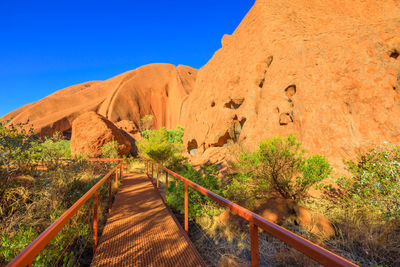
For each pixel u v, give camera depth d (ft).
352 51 31.32
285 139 18.86
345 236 12.17
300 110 32.12
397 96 24.88
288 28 48.39
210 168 21.90
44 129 186.91
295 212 14.29
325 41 35.65
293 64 37.76
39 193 13.57
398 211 11.54
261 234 12.91
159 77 276.82
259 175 18.54
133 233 12.94
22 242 8.91
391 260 9.62
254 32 55.77
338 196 18.02
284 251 10.73
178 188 18.66
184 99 196.65
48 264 8.79
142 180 35.73
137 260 9.55
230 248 11.82
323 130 27.81
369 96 26.50
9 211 11.86
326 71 32.42
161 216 16.44
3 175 12.94
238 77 56.95
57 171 17.46
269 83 41.86
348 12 49.08
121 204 20.30
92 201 17.56
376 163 14.56
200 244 12.70
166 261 9.45
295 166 17.95
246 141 39.91
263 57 48.73
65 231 11.10
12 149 13.34
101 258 9.76
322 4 53.11
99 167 35.04
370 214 13.08
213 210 16.87
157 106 257.34
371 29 31.86
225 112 54.80
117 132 62.54
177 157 50.78
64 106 255.91
